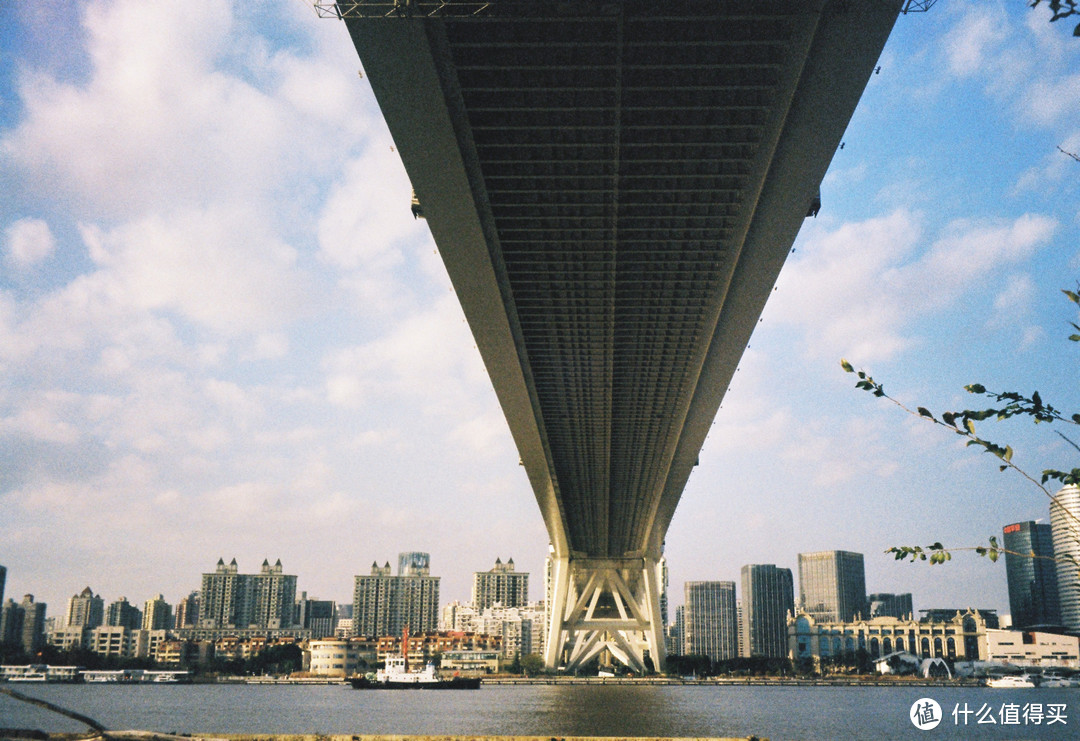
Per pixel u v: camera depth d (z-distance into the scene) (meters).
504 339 62.06
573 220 49.12
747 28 36.06
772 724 76.81
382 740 16.97
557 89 39.25
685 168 45.16
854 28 34.06
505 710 92.88
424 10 33.44
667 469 91.94
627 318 60.06
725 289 55.00
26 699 6.86
